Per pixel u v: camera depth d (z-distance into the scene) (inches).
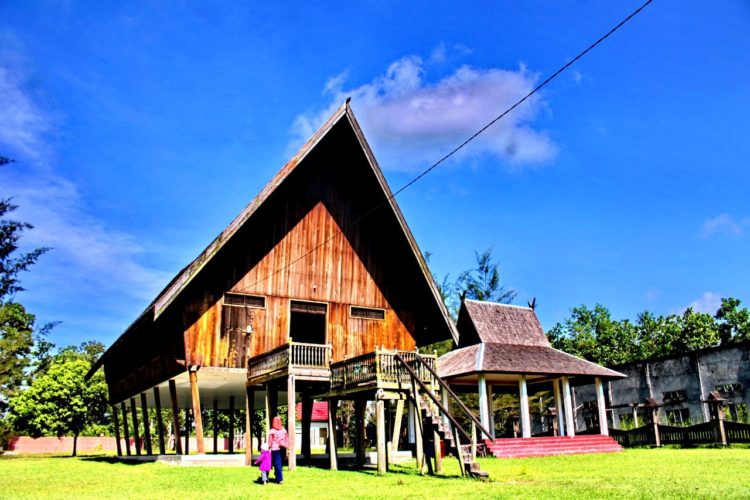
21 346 1473.9
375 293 1019.3
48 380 1640.0
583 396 1663.4
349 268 1007.0
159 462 917.2
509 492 454.6
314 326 1176.2
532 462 857.5
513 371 1139.3
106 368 1454.2
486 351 1208.8
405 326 1031.6
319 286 975.0
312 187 1008.9
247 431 861.2
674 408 1414.9
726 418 1294.3
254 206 861.2
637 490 465.7
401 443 1544.0
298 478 623.8
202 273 894.4
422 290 1022.4
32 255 908.0
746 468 669.9
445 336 1003.3
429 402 676.7
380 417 653.3
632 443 1285.7
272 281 941.2
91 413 1689.2
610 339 2268.7
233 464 850.1
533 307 1441.9
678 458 858.8
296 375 754.8
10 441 2235.5
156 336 1009.5
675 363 1427.2
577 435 1270.9
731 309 2257.6
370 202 1035.9
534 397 1723.7
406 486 520.1
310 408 973.2
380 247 1043.9
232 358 886.4
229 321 897.5
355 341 982.4
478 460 928.3
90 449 2380.7
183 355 860.6
